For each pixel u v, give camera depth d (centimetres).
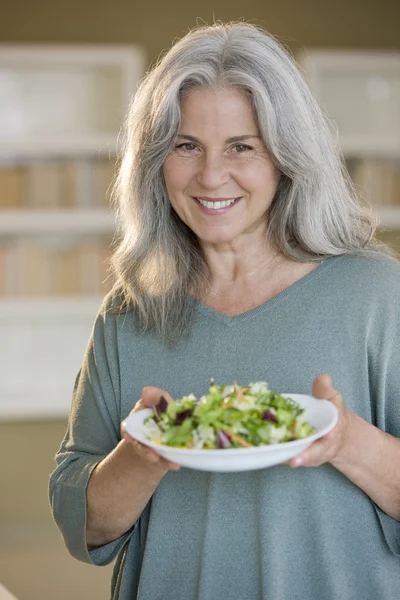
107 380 202
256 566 181
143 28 611
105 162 616
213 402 152
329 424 151
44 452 626
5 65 606
